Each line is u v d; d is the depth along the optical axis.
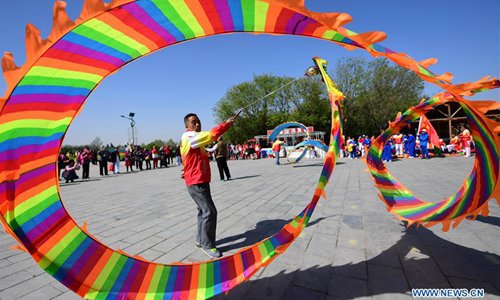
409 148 16.98
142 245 3.63
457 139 18.22
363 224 3.95
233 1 1.69
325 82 2.69
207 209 3.20
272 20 1.89
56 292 2.55
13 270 3.04
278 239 2.25
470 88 1.60
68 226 2.03
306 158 23.11
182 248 3.49
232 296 2.33
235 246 3.51
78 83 2.00
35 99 1.82
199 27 1.95
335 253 3.04
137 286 2.10
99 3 1.57
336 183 7.75
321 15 1.44
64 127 2.06
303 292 2.34
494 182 1.93
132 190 8.97
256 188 7.75
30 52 1.66
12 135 1.79
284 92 41.81
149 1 1.62
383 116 32.94
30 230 1.85
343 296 2.25
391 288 2.33
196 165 3.19
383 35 1.51
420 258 2.82
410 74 33.00
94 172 20.42
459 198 2.39
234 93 43.28
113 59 2.03
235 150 30.44
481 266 2.60
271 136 16.91
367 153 3.65
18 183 1.83
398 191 3.57
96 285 2.00
